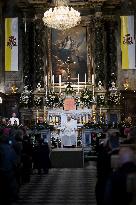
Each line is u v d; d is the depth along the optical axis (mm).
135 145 6324
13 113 30016
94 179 17391
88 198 12641
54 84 31938
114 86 31438
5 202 8812
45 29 32281
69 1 32281
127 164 5586
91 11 32375
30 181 16906
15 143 12297
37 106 31328
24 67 31906
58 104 30938
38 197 12867
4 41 32156
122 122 28688
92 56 32156
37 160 19422
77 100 30844
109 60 32188
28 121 31250
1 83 31875
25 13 32219
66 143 27672
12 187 9742
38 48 31969
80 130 28578
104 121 29953
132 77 32375
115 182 5484
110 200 5480
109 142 8938
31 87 32062
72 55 32312
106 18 32312
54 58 32281
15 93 31656
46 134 25578
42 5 31812
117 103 31281
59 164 23031
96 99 31422
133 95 31703
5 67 31781
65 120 28906
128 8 32625
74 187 15125
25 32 32094
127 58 31719
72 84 31891
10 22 31969
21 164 14633
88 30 32406
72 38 32469
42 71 31922
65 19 27141
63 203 11727
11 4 32812
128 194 5281
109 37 32219
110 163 7914
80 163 22953
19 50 32625
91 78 31922
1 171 9273
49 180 17266
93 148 24859
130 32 31812
